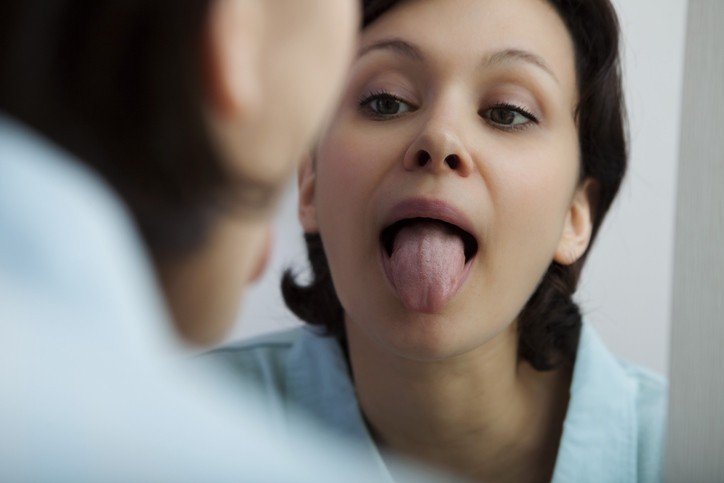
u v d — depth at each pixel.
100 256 0.29
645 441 1.09
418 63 0.93
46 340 0.26
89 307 0.28
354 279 0.94
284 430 1.09
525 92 0.95
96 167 0.33
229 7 0.33
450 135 0.88
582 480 1.07
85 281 0.28
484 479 1.09
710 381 0.93
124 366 0.27
